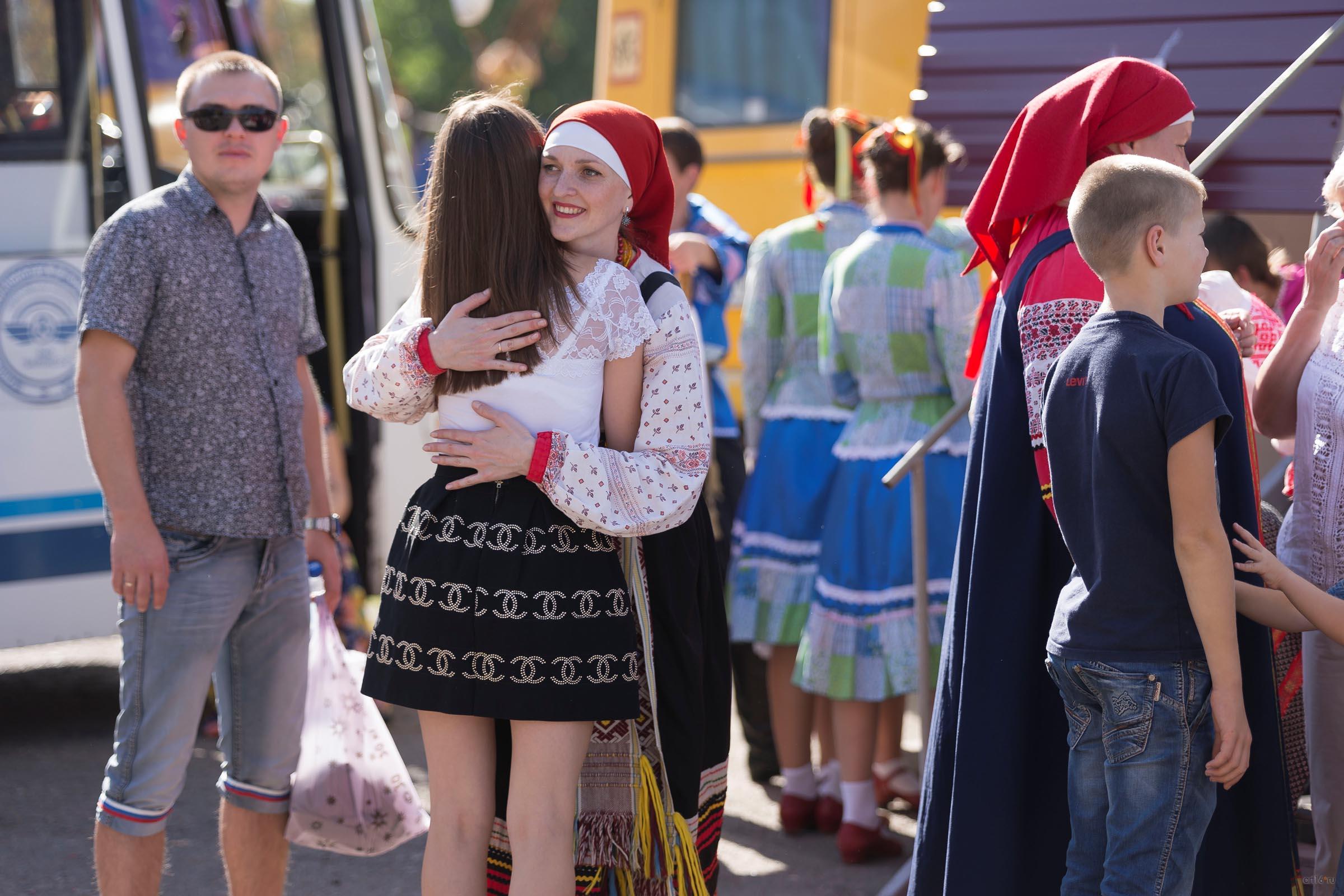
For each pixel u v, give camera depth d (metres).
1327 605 2.94
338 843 4.05
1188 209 2.95
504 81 26.12
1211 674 2.86
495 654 3.03
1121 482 2.89
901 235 5.00
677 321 3.22
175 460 3.76
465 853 3.18
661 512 3.08
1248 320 3.61
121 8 6.10
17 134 5.85
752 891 4.73
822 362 5.32
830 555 5.04
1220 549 2.80
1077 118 3.31
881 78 8.78
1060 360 3.06
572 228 3.14
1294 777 3.84
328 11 6.95
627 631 3.12
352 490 6.74
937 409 5.03
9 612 5.73
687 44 10.12
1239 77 4.56
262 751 3.96
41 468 5.79
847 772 5.01
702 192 9.95
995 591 3.28
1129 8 4.86
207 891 4.67
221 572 3.80
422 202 3.34
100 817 3.74
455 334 3.06
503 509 3.07
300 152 6.98
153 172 6.18
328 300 6.86
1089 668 2.94
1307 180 4.34
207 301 3.76
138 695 3.75
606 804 3.38
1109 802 2.98
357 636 6.32
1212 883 3.14
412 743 6.29
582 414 3.13
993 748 3.23
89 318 3.62
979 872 3.20
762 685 5.84
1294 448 3.76
